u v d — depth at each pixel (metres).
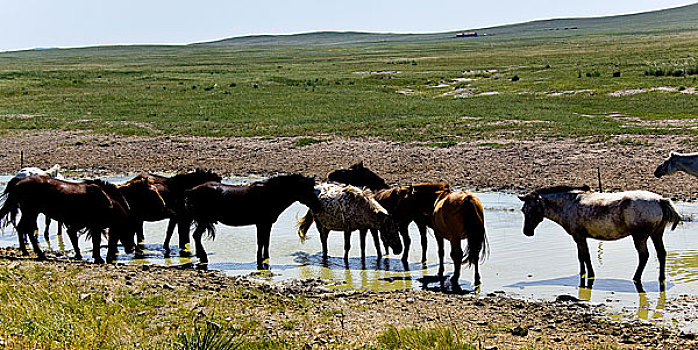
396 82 67.12
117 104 52.22
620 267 13.30
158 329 8.95
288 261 14.91
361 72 83.88
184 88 63.28
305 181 14.52
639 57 78.25
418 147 31.70
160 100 54.44
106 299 10.25
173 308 10.09
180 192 15.46
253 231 18.12
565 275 12.91
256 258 15.16
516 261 14.14
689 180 22.36
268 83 67.62
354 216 14.38
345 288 12.48
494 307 10.75
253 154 32.50
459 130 34.81
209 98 55.47
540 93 50.91
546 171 25.41
